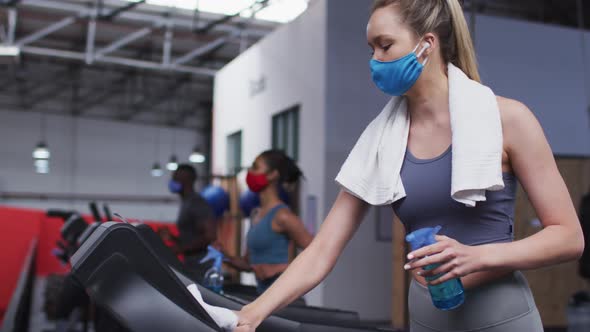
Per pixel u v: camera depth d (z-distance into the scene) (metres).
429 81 1.11
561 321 5.62
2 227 9.62
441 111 1.11
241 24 12.90
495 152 1.02
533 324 1.09
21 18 12.45
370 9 1.13
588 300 4.30
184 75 18.05
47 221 10.92
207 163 20.84
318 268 1.21
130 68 17.44
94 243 0.80
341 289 6.58
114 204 19.91
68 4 11.84
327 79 6.75
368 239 6.71
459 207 1.07
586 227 4.12
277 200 2.75
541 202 1.04
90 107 19.53
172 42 14.59
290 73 7.71
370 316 6.62
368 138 1.19
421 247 0.95
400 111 1.17
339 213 1.24
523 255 0.96
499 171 1.01
